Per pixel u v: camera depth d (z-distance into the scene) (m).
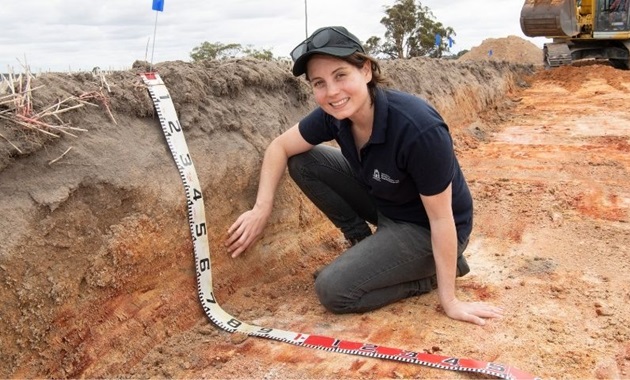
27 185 2.53
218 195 3.41
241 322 3.23
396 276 3.28
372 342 3.03
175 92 3.42
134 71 3.44
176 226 3.11
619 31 15.63
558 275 3.80
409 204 3.24
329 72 2.77
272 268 3.79
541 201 5.34
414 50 27.47
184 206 3.14
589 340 3.02
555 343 2.99
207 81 3.72
